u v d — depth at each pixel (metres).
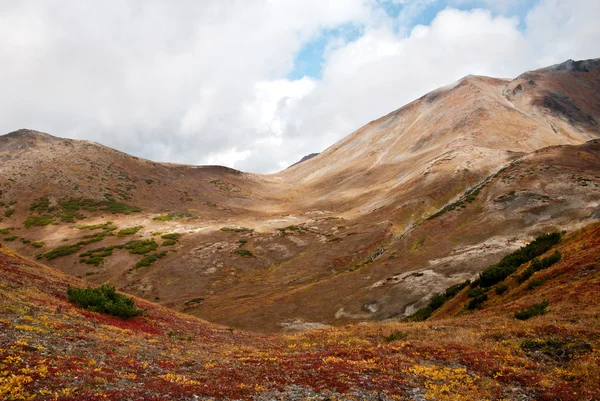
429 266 55.22
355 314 45.81
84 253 81.44
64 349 12.64
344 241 84.00
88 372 10.83
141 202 128.62
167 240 89.94
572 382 12.09
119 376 11.20
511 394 11.59
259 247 87.12
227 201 153.12
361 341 20.61
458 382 12.69
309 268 74.00
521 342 16.02
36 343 12.38
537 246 32.25
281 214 132.12
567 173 82.25
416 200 98.38
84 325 16.98
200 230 99.38
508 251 52.81
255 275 75.00
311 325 44.91
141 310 24.75
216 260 78.81
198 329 25.69
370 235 83.38
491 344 16.55
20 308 16.06
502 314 21.92
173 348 17.33
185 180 168.00
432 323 23.58
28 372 9.64
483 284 31.39
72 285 25.66
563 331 16.05
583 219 61.41
